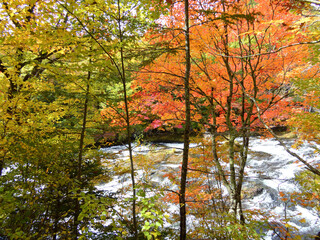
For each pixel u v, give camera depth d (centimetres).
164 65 511
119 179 890
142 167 820
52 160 402
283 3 317
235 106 676
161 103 601
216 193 546
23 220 270
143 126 1411
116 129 527
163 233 476
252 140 1415
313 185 429
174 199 536
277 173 887
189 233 458
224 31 428
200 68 530
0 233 237
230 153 516
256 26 460
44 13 252
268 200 712
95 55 292
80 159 532
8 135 360
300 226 557
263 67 516
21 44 306
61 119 777
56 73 272
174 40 457
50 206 403
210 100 571
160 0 336
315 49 382
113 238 420
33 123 397
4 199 229
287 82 545
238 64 565
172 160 1152
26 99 386
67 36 261
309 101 470
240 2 435
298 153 1024
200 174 568
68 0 239
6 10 246
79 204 482
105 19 306
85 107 575
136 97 555
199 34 450
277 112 562
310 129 465
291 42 455
